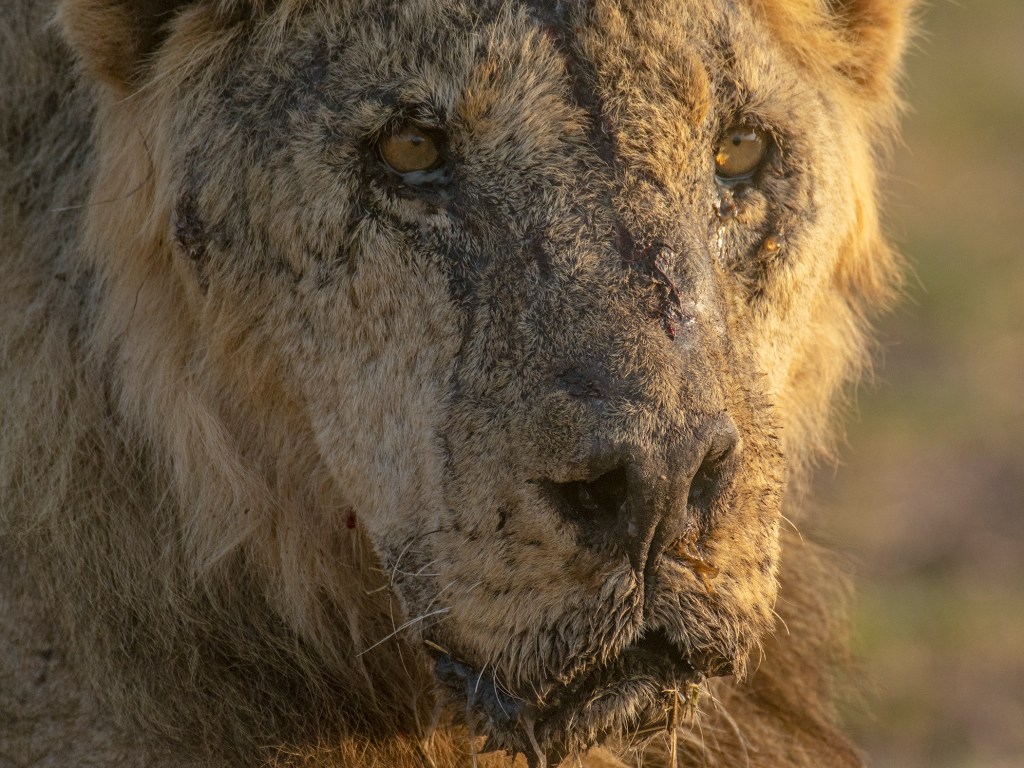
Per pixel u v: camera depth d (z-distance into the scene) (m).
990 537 14.41
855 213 8.03
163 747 7.39
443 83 6.53
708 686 7.98
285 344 7.08
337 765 7.61
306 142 6.79
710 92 6.65
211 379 7.39
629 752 7.90
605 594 5.92
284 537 7.50
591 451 5.84
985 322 18.66
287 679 7.64
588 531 5.95
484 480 6.30
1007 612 13.32
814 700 8.99
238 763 7.44
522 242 6.36
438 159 6.66
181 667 7.45
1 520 7.57
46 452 7.58
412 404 6.66
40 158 7.98
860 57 8.17
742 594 6.12
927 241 20.42
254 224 7.00
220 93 7.06
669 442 5.82
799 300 7.31
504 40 6.47
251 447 7.46
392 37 6.64
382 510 6.86
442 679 6.64
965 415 16.59
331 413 7.01
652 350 5.98
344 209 6.75
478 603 6.32
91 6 7.21
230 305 7.17
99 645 7.42
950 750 11.70
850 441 15.99
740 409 6.27
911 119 24.72
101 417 7.64
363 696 7.73
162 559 7.51
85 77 7.75
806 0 7.66
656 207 6.32
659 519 5.84
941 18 28.86
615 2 6.48
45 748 7.47
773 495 6.43
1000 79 26.16
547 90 6.42
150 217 7.34
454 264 6.56
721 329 6.27
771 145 7.05
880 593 13.45
